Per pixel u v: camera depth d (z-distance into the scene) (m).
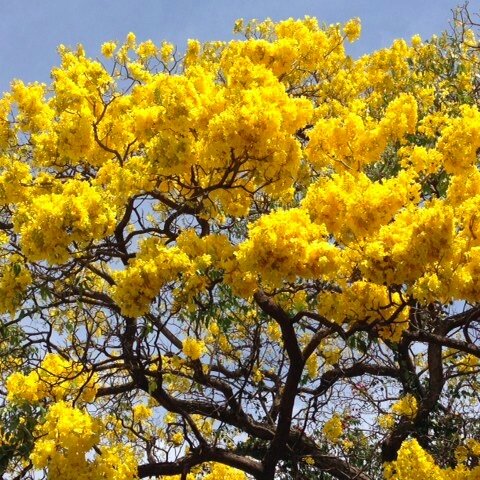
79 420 4.73
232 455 6.55
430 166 5.12
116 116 5.46
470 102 7.59
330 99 8.45
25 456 5.18
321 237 4.15
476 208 4.06
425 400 6.77
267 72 4.65
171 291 4.83
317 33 7.27
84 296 6.66
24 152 6.49
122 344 5.87
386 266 3.97
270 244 3.79
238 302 5.52
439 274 3.93
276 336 7.43
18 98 5.96
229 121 4.14
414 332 5.56
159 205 7.43
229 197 4.94
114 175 5.04
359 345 4.98
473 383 7.29
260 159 4.30
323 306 4.76
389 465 5.32
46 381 5.46
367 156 5.28
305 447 7.02
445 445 6.68
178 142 4.53
